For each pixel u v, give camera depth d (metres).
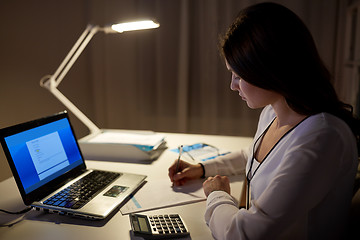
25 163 0.86
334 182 0.65
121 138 1.44
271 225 0.61
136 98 2.81
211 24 2.54
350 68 1.96
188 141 1.62
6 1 1.70
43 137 0.97
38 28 1.98
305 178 0.60
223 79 2.63
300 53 0.63
